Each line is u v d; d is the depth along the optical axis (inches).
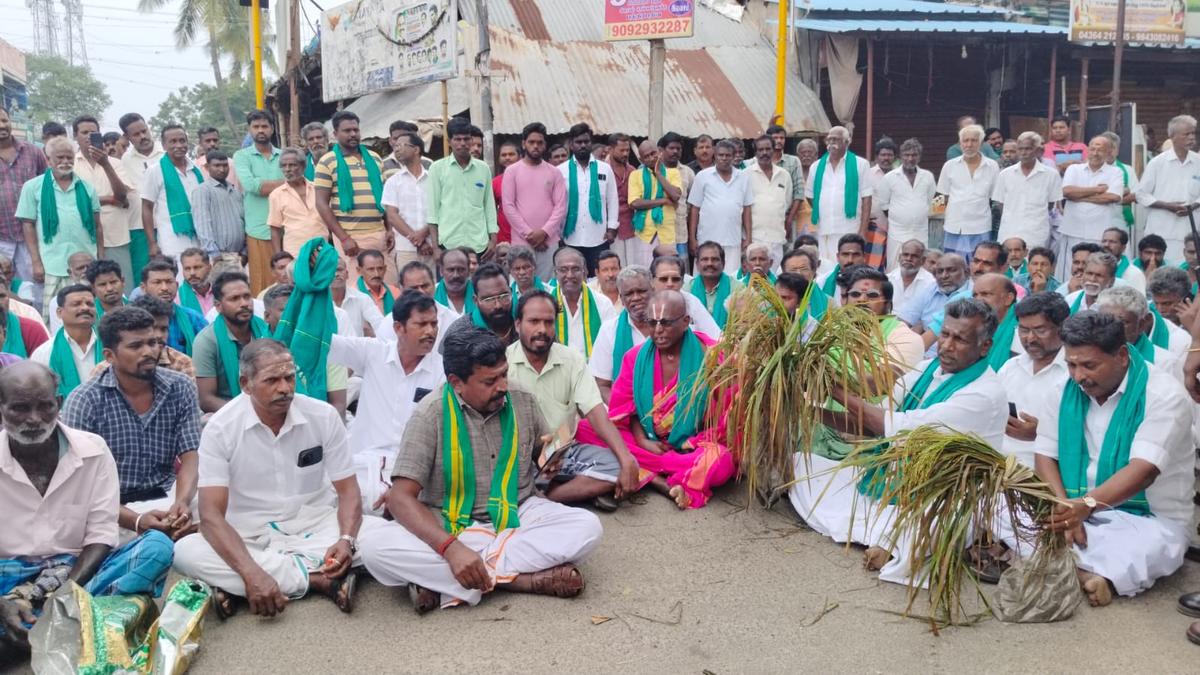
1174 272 250.8
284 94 776.3
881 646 147.3
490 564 163.2
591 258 365.1
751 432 192.4
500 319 212.5
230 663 144.4
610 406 217.0
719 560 178.2
